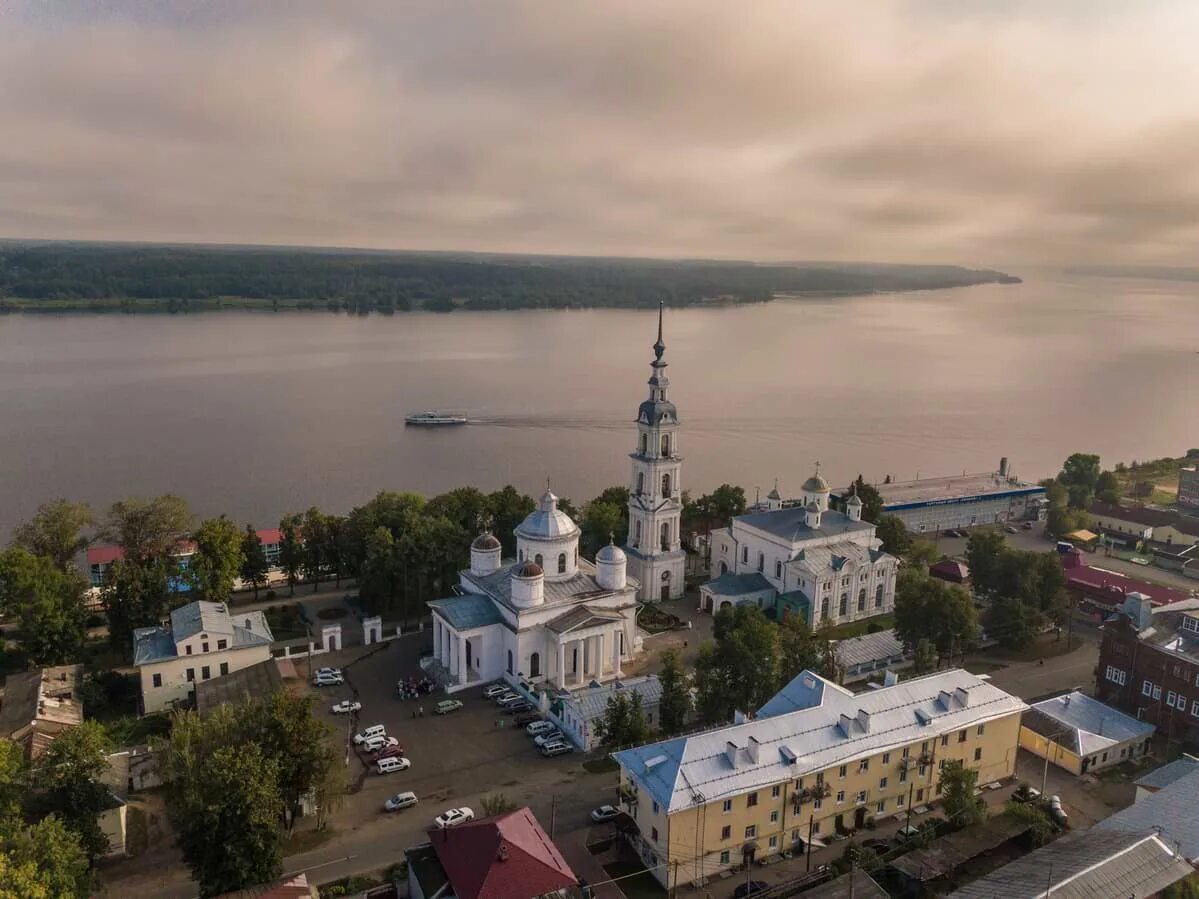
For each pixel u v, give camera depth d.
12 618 137.62
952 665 127.75
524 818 78.62
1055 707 107.50
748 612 122.62
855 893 74.00
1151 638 111.69
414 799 92.62
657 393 152.75
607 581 128.50
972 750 94.31
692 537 186.62
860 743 87.12
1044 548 197.00
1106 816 91.75
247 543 154.25
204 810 74.06
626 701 100.25
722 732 84.75
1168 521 199.62
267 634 124.19
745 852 82.12
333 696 118.00
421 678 123.50
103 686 116.81
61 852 68.62
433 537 147.62
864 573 149.62
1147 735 104.50
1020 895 68.56
